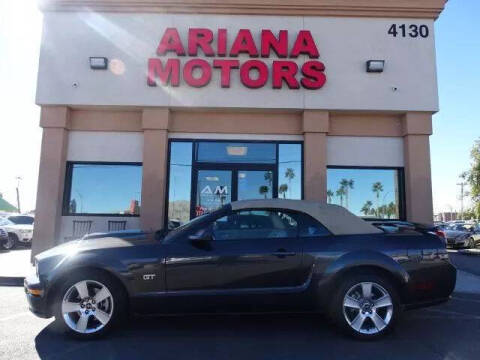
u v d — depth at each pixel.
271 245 4.76
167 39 10.19
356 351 4.38
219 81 10.17
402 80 10.23
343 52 10.30
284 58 10.28
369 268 4.79
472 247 21.19
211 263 4.66
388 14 10.38
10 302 6.55
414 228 5.29
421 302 4.79
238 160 10.48
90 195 10.45
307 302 4.71
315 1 10.31
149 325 5.28
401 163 10.46
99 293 4.66
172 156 10.46
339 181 10.43
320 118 10.19
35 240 9.95
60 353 4.25
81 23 10.37
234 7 10.34
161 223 9.96
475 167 26.50
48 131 10.20
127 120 10.52
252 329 5.15
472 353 4.34
